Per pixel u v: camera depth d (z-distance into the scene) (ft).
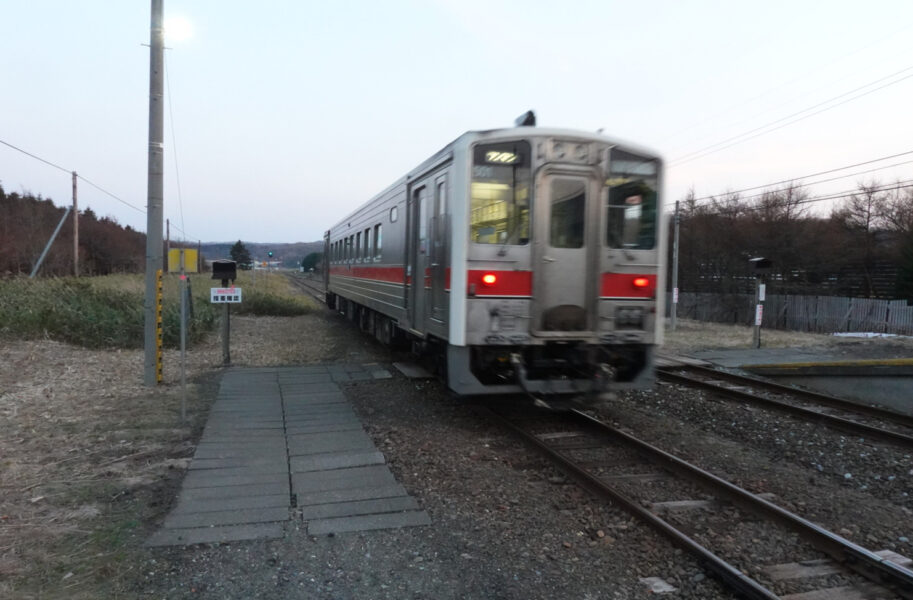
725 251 89.10
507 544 12.57
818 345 48.67
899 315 60.90
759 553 12.39
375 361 36.35
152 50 27.09
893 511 15.03
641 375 21.53
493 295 19.54
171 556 11.73
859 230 80.53
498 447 19.36
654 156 21.03
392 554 12.03
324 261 75.56
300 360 36.40
